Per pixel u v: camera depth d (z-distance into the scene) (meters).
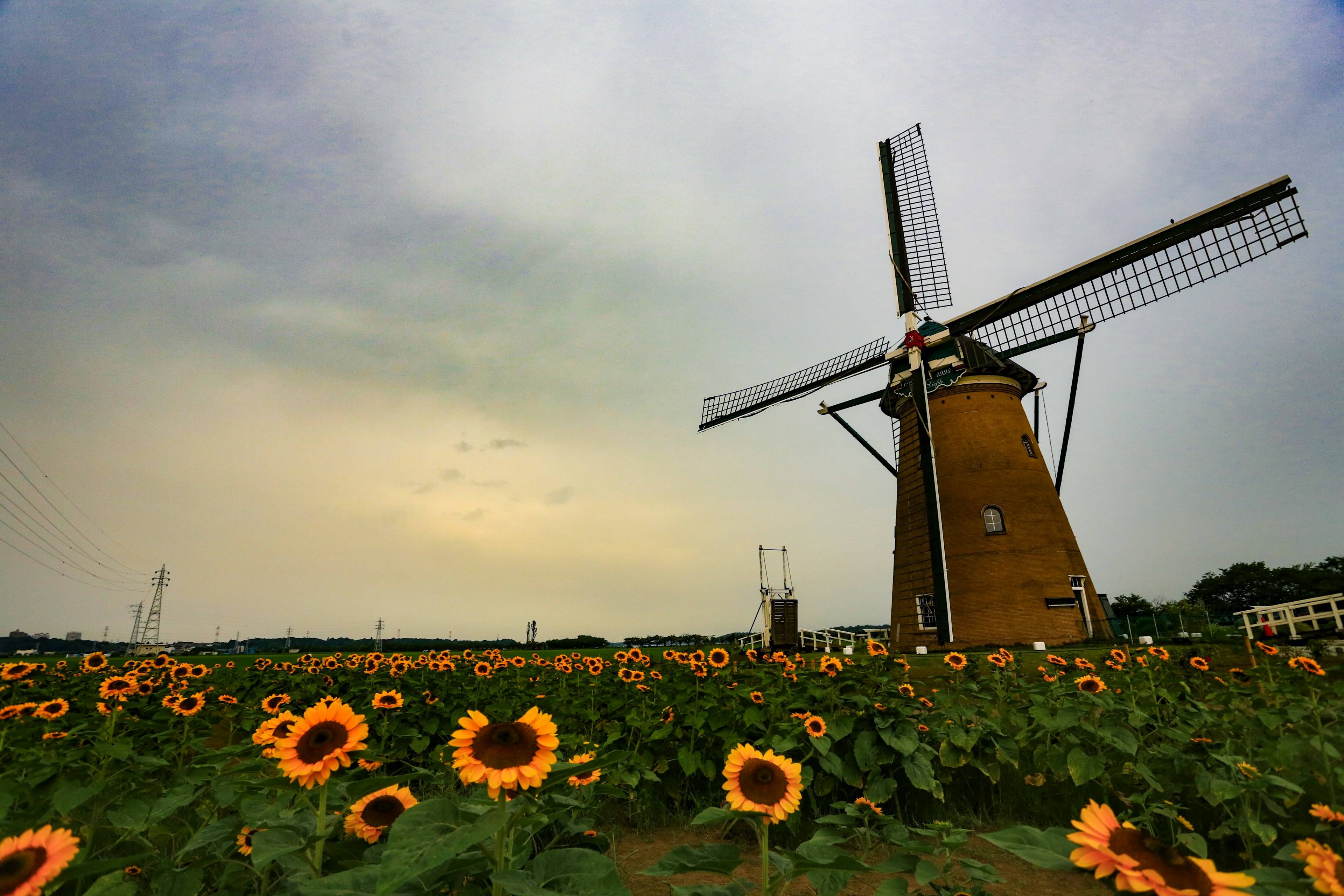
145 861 3.81
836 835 3.73
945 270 32.75
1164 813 5.24
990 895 4.65
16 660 11.66
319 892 2.50
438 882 2.97
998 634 26.70
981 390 30.73
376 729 8.45
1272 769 5.20
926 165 34.44
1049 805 6.68
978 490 29.14
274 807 3.55
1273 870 2.15
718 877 5.38
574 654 11.90
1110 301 28.25
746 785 3.32
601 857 2.65
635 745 7.40
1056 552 27.72
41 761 4.97
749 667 9.26
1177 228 26.45
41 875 2.12
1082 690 6.83
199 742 6.50
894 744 6.46
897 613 31.00
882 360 32.50
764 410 36.81
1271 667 6.88
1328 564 62.91
